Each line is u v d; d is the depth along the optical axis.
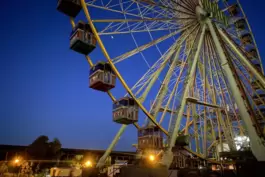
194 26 22.53
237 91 17.67
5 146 27.91
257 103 25.16
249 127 16.33
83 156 30.97
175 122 19.12
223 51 19.66
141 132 20.83
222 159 21.16
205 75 23.58
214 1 24.61
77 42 17.30
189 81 20.20
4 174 18.22
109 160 28.75
